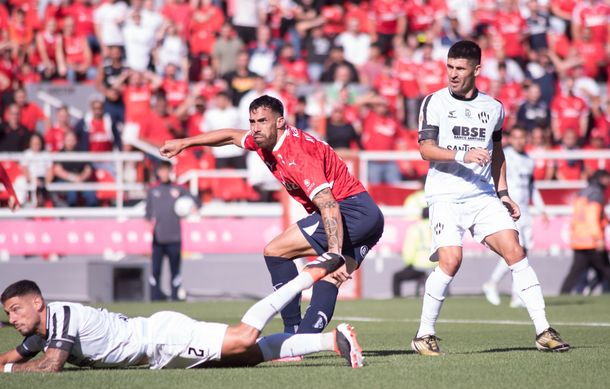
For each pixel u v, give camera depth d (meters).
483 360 24.39
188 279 59.75
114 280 53.69
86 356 21.61
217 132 26.28
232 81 67.69
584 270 58.00
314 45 73.88
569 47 79.75
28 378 20.64
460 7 79.75
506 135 65.44
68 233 58.50
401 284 59.75
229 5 78.19
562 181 63.94
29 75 69.81
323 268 22.08
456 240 26.48
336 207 23.91
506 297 57.56
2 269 57.12
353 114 66.50
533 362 23.86
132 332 21.89
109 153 62.59
